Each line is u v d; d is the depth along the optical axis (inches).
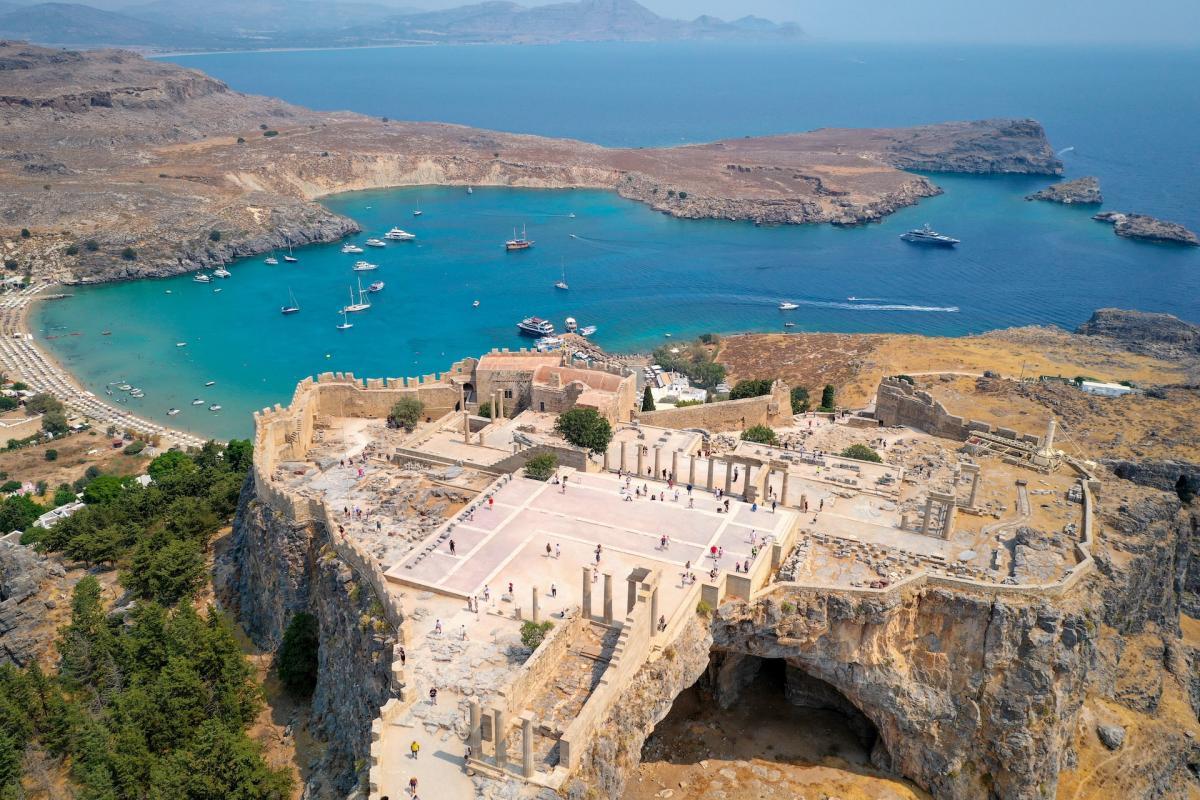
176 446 7519.7
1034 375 7790.4
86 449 7431.1
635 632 2945.4
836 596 3496.6
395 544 3811.5
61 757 3599.9
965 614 3548.2
